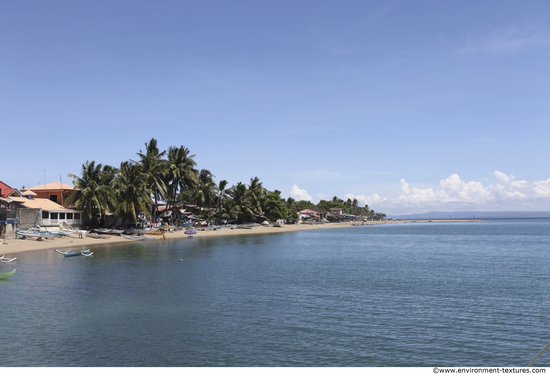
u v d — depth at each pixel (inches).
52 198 3211.1
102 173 3011.8
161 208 4670.3
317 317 837.8
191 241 3034.0
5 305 924.6
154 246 2519.7
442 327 773.3
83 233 2733.8
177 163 3833.7
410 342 691.4
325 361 611.8
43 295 1030.4
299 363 604.7
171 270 1471.5
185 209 4965.6
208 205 4394.7
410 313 871.7
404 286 1179.3
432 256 2085.4
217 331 745.6
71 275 1339.8
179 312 874.1
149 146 3661.4
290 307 920.3
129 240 2957.7
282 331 746.2
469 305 946.1
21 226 2464.3
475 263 1765.5
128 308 908.6
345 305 941.8
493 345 679.7
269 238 3619.6
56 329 754.8
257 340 698.8
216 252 2180.1
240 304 948.6
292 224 6963.6
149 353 641.6
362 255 2122.3
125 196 3043.8
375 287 1163.3
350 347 668.1
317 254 2151.8
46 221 2694.4
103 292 1074.7
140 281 1240.2
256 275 1370.6
